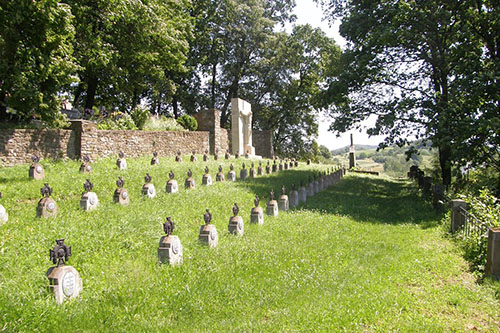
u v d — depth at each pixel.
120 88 32.97
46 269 7.15
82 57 24.00
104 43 25.22
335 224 12.92
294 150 53.34
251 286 7.09
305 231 11.54
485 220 10.24
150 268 7.63
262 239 10.31
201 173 19.84
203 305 6.28
